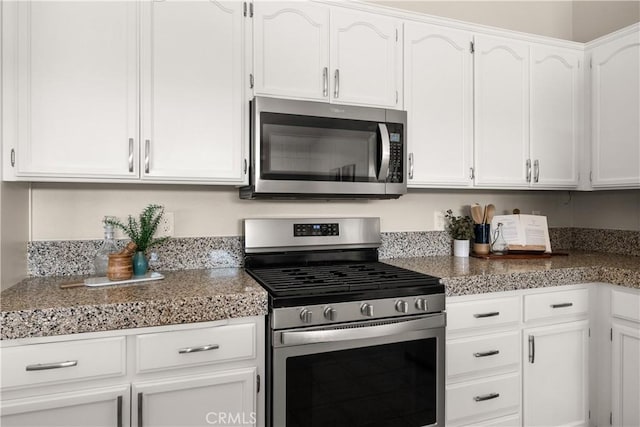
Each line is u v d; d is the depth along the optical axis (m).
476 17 2.44
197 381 1.28
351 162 1.78
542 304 1.79
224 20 1.64
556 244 2.63
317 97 1.78
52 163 1.43
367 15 1.87
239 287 1.43
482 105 2.08
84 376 1.17
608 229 2.44
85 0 1.46
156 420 1.25
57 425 1.16
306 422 1.37
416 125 1.95
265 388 1.38
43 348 1.13
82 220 1.71
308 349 1.37
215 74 1.63
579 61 2.29
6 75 1.38
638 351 1.74
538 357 1.80
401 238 2.25
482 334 1.69
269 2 1.71
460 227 2.27
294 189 1.69
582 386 1.88
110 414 1.21
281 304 1.34
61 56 1.43
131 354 1.22
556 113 2.23
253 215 1.98
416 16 1.95
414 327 1.50
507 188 2.17
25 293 1.33
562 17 2.67
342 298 1.41
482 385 1.69
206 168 1.62
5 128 1.38
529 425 1.78
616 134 2.11
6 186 1.40
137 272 1.61
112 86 1.50
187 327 1.27
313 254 1.98
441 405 1.57
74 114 1.45
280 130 1.67
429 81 1.98
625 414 1.79
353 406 1.44
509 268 1.85
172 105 1.57
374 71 1.88
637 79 2.00
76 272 1.69
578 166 2.29
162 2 1.56
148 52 1.54
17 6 1.39
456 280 1.62
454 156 2.02
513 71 2.14
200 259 1.87
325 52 1.79
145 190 1.80
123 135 1.51
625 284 1.77
